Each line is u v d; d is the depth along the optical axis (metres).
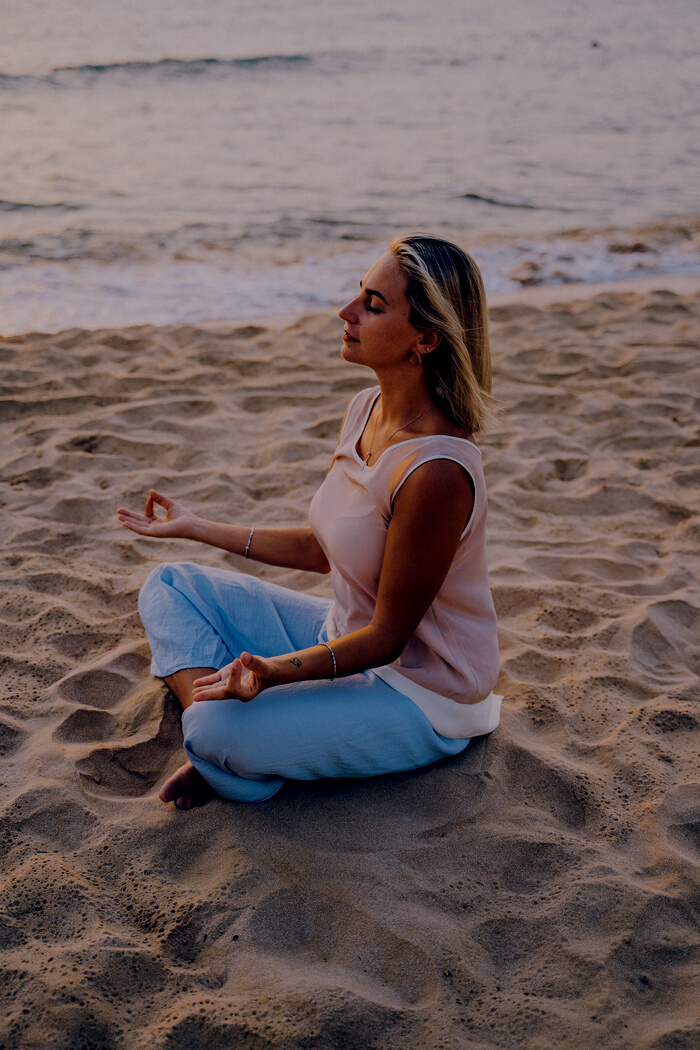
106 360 5.45
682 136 14.51
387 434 2.03
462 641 2.15
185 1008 1.68
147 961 1.77
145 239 8.48
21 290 6.93
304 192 10.62
